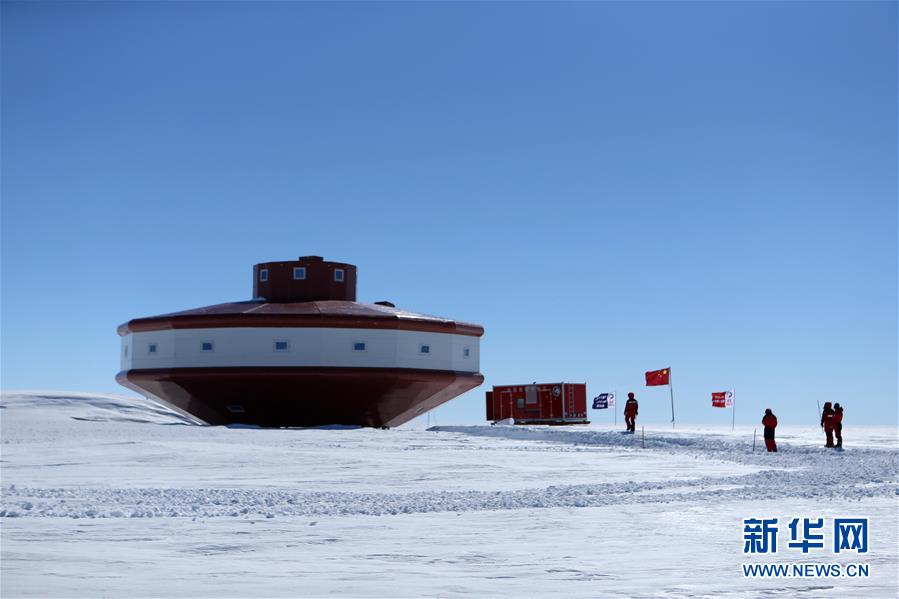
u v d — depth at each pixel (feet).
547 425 230.89
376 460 102.01
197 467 90.43
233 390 200.85
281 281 220.84
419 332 208.74
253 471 86.58
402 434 165.17
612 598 28.04
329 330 200.75
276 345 199.52
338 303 216.13
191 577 31.42
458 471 88.38
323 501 59.31
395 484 74.59
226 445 123.13
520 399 242.37
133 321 210.18
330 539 41.83
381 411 209.67
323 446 127.34
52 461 95.30
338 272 223.92
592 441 153.48
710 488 69.51
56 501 57.31
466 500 59.82
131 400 231.50
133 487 68.59
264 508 54.39
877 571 33.40
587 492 66.23
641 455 119.03
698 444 147.64
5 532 43.19
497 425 224.12
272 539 41.75
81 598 27.27
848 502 57.98
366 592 28.94
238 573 32.48
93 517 49.57
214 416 210.38
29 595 27.66
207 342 201.67
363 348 202.08
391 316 203.92
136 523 47.11
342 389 201.26
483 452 120.57
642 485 71.92
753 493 64.59
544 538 42.37
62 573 31.81
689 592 29.04
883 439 196.03
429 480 78.59
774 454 126.52
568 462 103.24
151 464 93.25
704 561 35.63
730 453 128.57
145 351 208.95
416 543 40.70
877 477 80.18
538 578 31.73
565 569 33.68
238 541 41.04
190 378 201.36
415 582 30.89
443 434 168.96
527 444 142.82
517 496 62.75
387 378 201.87
